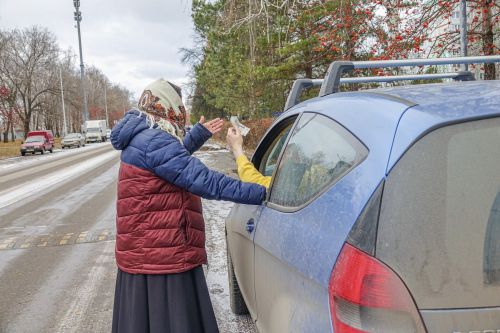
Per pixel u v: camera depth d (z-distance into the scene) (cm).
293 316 198
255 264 273
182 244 269
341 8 955
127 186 268
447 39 864
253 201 270
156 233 266
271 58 1611
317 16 1245
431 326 150
